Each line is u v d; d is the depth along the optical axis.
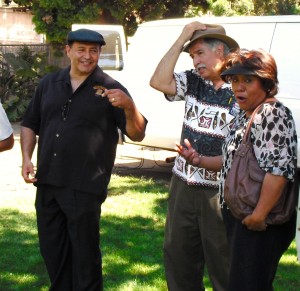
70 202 3.99
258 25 7.60
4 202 7.57
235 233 3.28
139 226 6.59
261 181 3.15
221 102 3.78
